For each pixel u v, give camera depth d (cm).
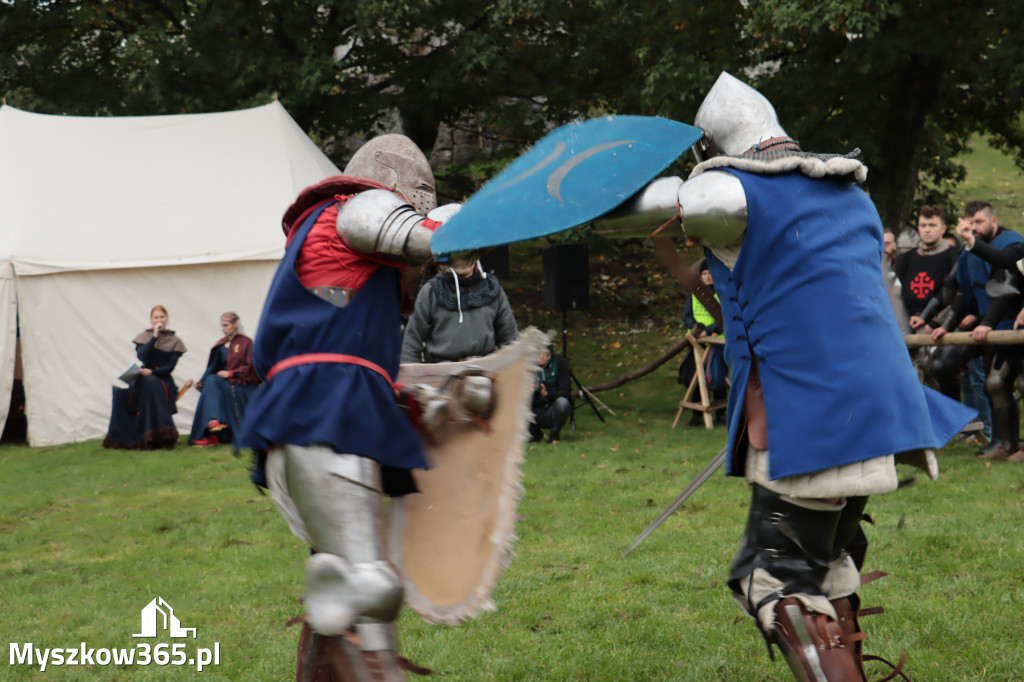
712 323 967
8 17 1512
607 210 225
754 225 230
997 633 360
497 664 362
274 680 360
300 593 476
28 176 1105
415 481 262
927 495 595
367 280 234
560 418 927
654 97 1234
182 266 1091
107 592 499
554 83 1459
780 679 332
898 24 1115
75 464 923
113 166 1141
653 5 1245
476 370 266
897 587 424
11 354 1054
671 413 1105
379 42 1491
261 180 1161
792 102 1262
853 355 230
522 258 1938
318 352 228
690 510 609
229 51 1351
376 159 255
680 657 358
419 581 264
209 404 1027
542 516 612
